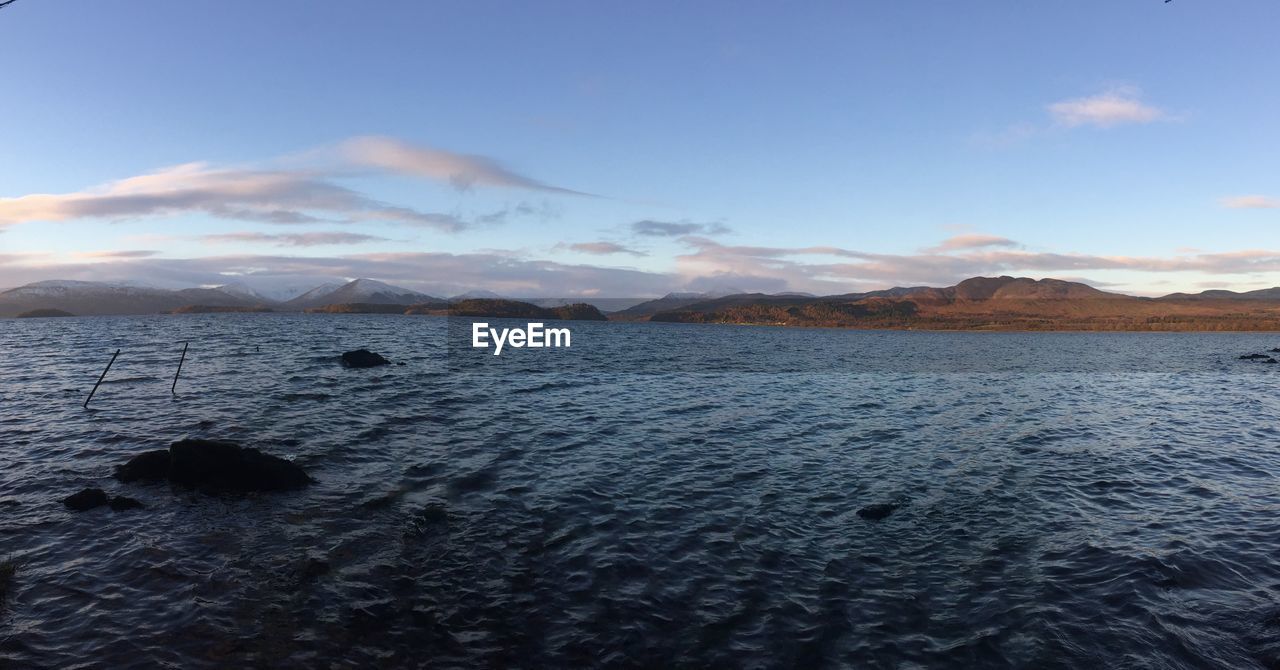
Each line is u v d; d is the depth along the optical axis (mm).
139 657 9664
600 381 45188
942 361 81000
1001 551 14617
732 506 17469
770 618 11414
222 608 11180
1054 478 20938
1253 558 14281
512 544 14391
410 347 72688
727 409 33906
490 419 28453
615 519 16172
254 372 41594
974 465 22562
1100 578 13172
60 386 34656
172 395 31625
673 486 19172
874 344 134500
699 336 151250
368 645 10242
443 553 13797
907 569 13609
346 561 13219
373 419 27125
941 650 10500
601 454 22797
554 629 10875
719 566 13547
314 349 61906
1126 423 32062
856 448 25000
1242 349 128250
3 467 19203
